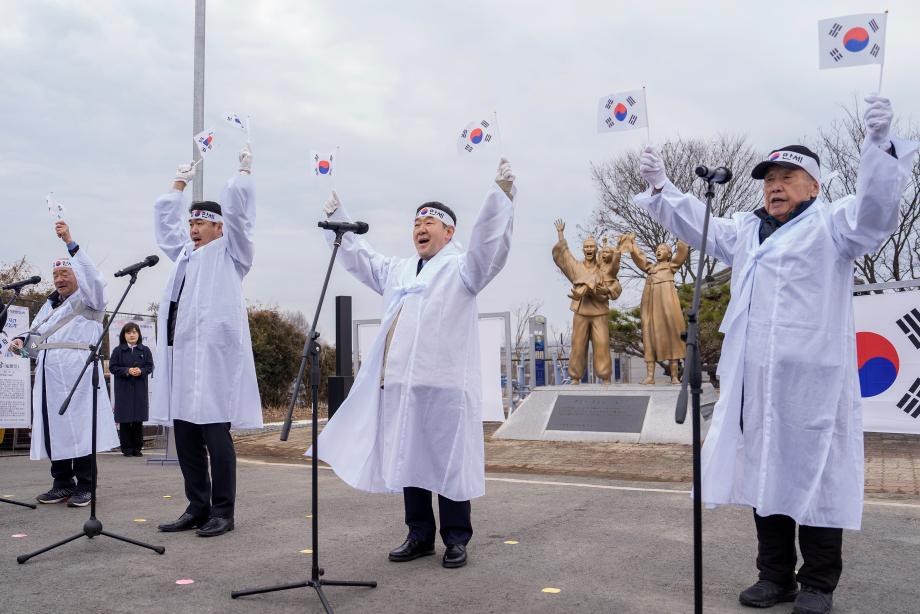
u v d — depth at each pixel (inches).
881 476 325.7
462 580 174.4
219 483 225.6
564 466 374.6
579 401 473.4
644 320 491.5
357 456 190.9
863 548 203.2
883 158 140.5
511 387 548.7
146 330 550.9
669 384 478.6
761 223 163.9
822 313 151.1
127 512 258.4
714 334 851.4
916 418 390.3
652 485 316.5
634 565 187.2
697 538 125.6
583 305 508.1
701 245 137.6
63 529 229.8
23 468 402.9
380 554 199.3
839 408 149.6
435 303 189.8
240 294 231.3
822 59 151.0
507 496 287.9
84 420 269.0
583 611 152.4
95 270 273.6
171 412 225.1
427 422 186.1
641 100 177.8
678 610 152.9
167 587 169.5
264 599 161.2
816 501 147.2
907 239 885.8
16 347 272.7
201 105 519.8
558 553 199.2
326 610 149.5
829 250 152.4
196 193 500.4
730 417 156.0
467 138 186.2
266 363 807.1
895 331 396.8
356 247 210.7
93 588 168.6
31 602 158.9
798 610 148.3
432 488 185.9
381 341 196.1
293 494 296.4
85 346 272.5
